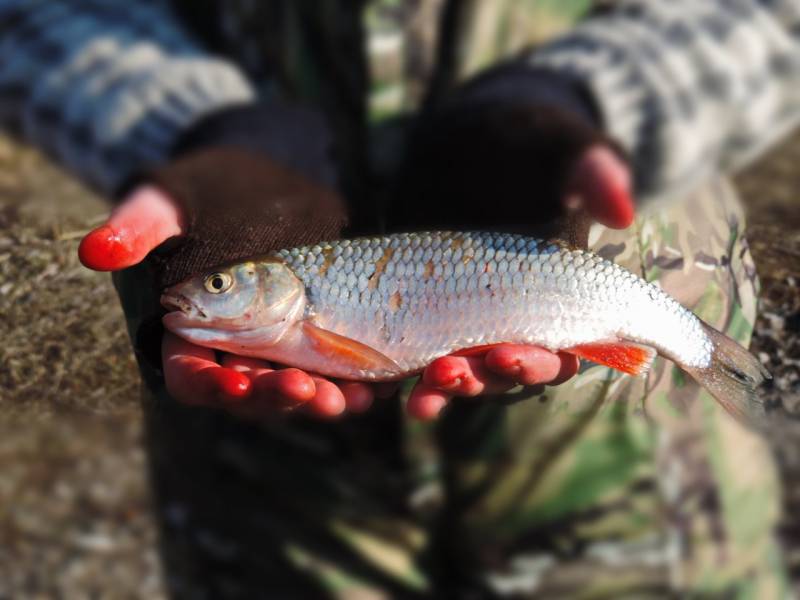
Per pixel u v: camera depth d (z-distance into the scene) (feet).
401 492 1.17
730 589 1.10
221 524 1.20
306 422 1.17
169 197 1.03
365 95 1.08
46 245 1.99
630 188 0.89
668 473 1.11
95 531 1.94
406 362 1.11
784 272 1.93
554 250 1.10
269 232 1.11
